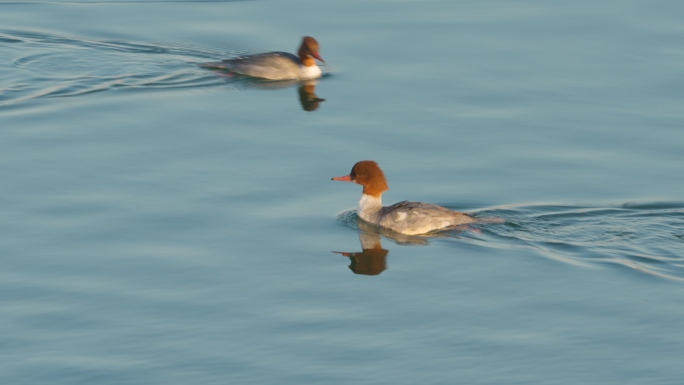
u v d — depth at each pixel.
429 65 26.31
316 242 17.77
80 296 15.65
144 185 19.61
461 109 23.69
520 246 17.53
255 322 15.05
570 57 26.59
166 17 29.98
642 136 22.14
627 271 16.56
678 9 29.55
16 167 20.22
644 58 26.41
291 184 19.91
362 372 13.78
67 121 22.80
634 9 29.64
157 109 23.84
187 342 14.46
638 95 24.31
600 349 14.37
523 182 20.02
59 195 19.08
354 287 16.19
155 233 17.77
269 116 23.62
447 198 19.42
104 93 24.83
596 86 24.86
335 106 24.17
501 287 16.17
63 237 17.53
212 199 19.12
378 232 18.28
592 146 21.67
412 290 16.11
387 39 28.00
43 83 25.30
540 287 16.14
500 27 28.58
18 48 27.50
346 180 18.95
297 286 16.19
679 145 21.67
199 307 15.44
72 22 29.47
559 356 14.19
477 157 21.14
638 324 15.01
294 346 14.41
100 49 27.70
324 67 26.69
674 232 17.94
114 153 21.05
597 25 28.58
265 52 27.12
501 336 14.71
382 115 23.47
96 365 13.86
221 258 17.02
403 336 14.70
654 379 13.66
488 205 19.14
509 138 22.08
